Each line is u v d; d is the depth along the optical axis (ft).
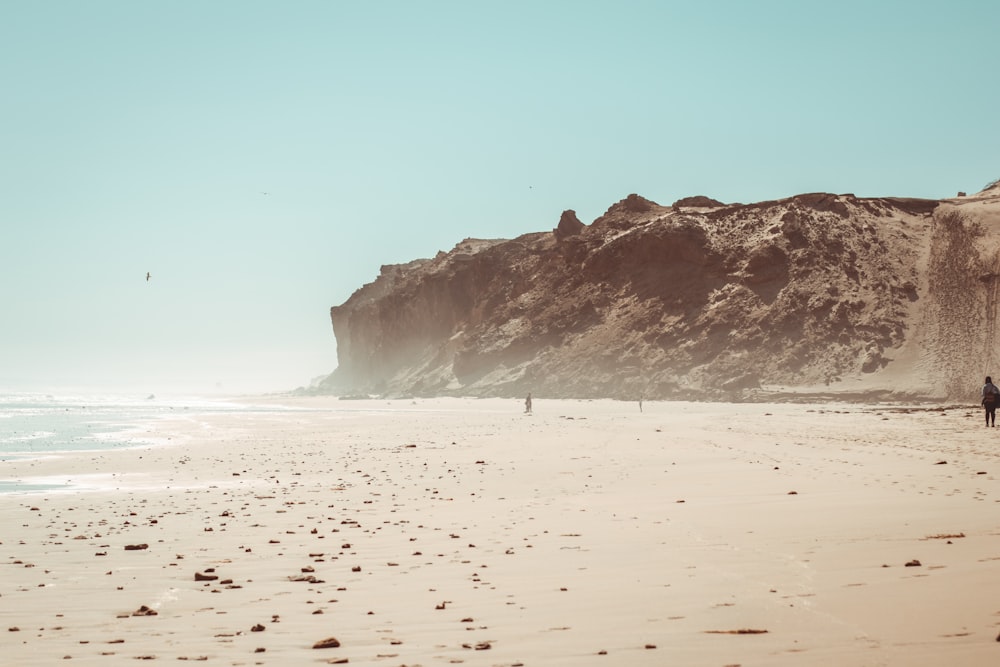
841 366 348.59
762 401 326.24
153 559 48.62
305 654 27.25
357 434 193.57
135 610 35.50
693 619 28.99
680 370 389.19
